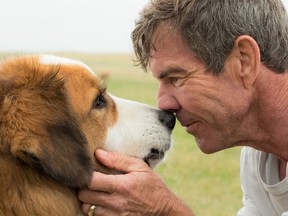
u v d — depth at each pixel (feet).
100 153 2.65
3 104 2.42
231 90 2.63
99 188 2.53
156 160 2.97
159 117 2.96
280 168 2.84
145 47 2.73
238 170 7.32
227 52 2.59
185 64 2.63
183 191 6.23
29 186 2.42
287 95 2.64
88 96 2.72
